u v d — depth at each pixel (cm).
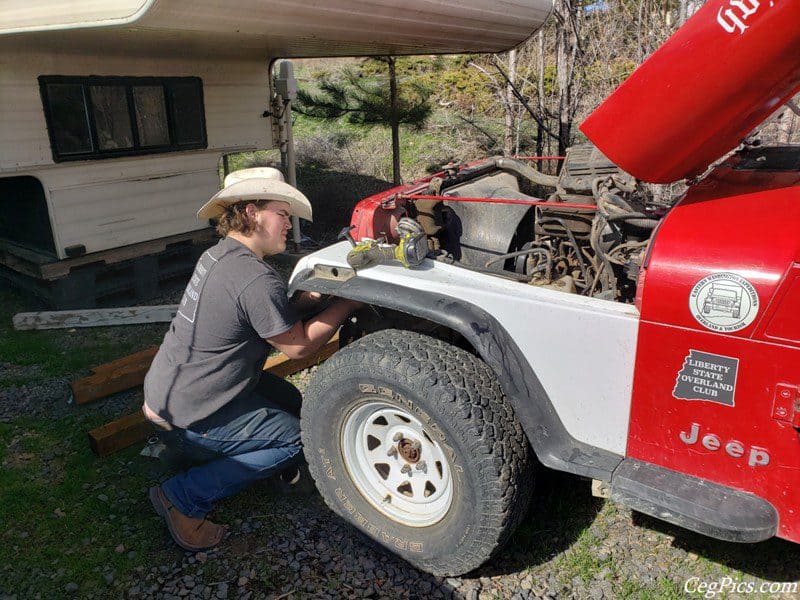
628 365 209
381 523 256
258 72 610
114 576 253
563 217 306
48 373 411
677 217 206
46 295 504
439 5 406
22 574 253
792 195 201
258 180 243
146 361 397
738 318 186
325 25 354
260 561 261
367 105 725
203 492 258
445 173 360
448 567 242
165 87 527
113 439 322
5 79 426
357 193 821
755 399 189
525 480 228
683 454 207
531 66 842
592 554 255
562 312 216
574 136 741
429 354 231
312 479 298
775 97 203
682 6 476
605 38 594
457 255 341
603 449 223
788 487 192
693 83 196
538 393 226
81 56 464
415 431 248
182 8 282
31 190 483
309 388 257
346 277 257
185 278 579
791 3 176
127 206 519
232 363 251
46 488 300
